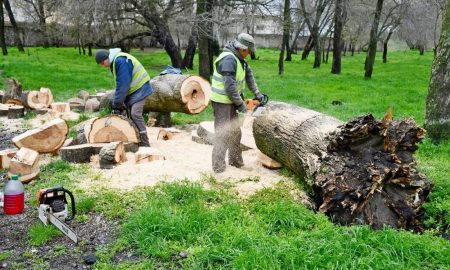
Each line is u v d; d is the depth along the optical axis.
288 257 3.71
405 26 43.91
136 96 7.10
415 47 56.12
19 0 37.56
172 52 25.08
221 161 6.11
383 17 35.72
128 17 23.06
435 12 37.09
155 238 4.23
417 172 4.89
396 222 4.72
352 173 4.72
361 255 3.84
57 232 4.44
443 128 8.21
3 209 5.03
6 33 41.22
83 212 4.92
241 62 5.87
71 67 23.50
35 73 19.36
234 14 21.33
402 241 4.04
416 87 19.70
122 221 4.70
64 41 43.28
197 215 4.50
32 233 4.39
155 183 5.69
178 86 8.52
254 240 4.05
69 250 4.16
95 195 5.34
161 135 8.19
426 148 7.85
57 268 3.88
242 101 5.81
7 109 10.02
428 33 43.34
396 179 4.77
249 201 5.13
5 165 6.40
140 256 4.05
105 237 4.41
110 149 6.23
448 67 8.06
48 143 6.82
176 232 4.28
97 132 6.83
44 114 10.28
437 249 4.00
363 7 34.50
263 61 35.38
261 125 6.43
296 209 4.71
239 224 4.43
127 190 5.48
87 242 4.30
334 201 4.69
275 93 16.44
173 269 3.84
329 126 5.45
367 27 39.78
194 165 6.46
